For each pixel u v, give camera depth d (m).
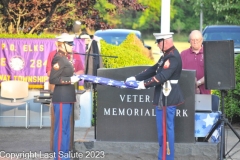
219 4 32.16
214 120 14.90
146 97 14.76
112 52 21.30
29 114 20.78
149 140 14.83
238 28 34.59
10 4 27.62
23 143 17.95
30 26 27.92
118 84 13.90
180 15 73.19
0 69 20.48
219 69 14.33
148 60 21.70
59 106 14.39
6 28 28.02
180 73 14.06
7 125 20.78
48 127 20.72
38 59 20.48
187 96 14.62
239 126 20.88
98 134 14.95
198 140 15.40
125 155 14.80
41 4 27.53
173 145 14.03
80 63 16.92
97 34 35.28
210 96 15.00
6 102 20.22
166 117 13.95
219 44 14.32
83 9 27.80
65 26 27.98
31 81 20.53
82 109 20.53
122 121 14.85
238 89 20.08
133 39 23.91
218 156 14.58
